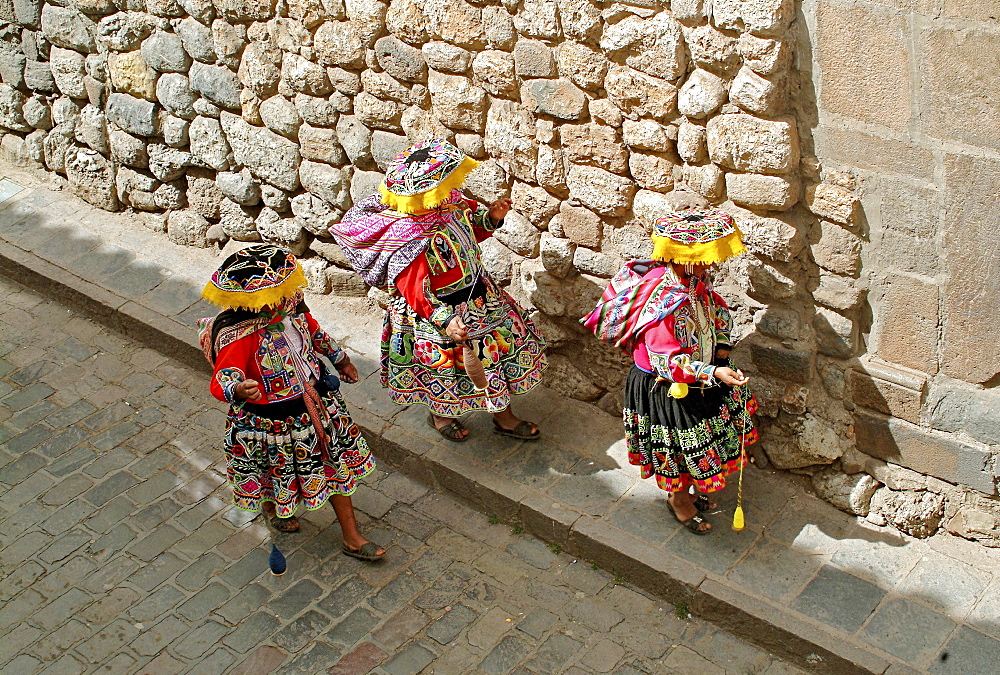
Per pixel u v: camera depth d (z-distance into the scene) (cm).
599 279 534
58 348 650
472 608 473
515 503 509
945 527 465
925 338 439
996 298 409
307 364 465
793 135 431
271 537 478
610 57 468
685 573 461
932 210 411
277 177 639
